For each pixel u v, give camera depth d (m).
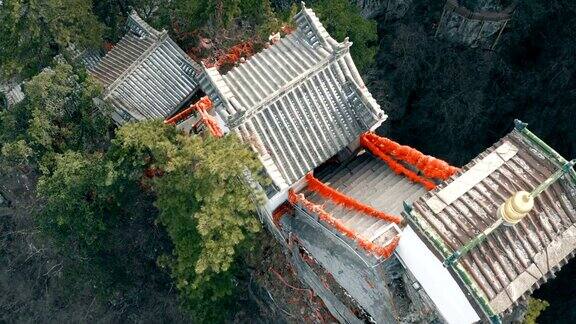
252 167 22.30
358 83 24.41
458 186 19.62
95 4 37.41
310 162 23.98
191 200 24.55
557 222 18.83
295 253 27.11
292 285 28.66
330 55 23.86
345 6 32.72
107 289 33.38
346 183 25.39
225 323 30.36
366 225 22.88
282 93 23.50
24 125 31.05
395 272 22.36
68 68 29.69
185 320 34.12
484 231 18.19
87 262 31.84
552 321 36.81
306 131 24.00
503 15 35.44
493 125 37.38
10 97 37.44
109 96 32.84
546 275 18.38
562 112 35.19
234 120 22.91
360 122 24.56
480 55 37.16
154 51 33.34
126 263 32.22
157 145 25.23
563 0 33.91
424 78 36.50
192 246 24.97
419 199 19.62
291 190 24.86
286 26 29.33
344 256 23.72
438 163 22.89
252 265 28.95
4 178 35.31
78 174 27.95
